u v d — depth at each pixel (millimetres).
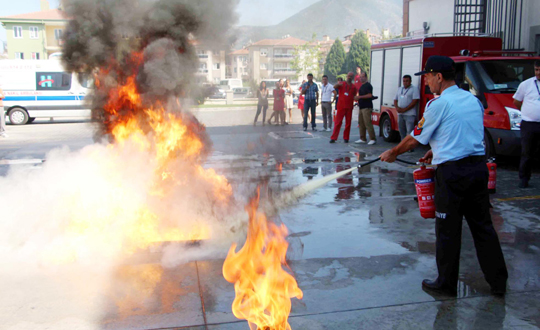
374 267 3934
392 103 11234
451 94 3326
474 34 10227
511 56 9211
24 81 17891
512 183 6977
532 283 3629
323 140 12297
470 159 3266
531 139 6449
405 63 10531
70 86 18188
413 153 10062
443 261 3402
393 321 3062
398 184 7082
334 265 3971
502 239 4621
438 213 3395
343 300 3350
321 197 6289
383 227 5016
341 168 8430
